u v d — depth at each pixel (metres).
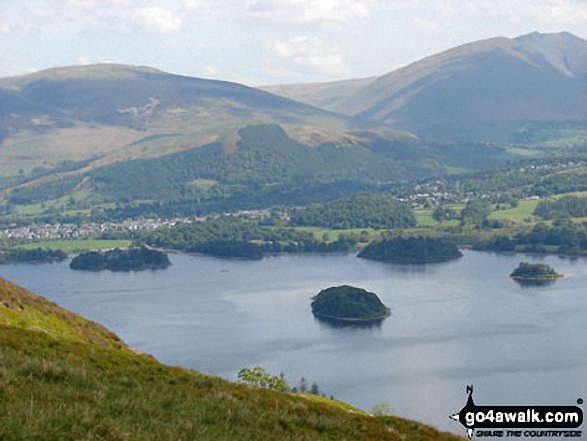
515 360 178.62
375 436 46.19
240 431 37.91
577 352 184.12
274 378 72.94
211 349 196.75
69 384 39.47
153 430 34.31
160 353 193.00
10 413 31.33
